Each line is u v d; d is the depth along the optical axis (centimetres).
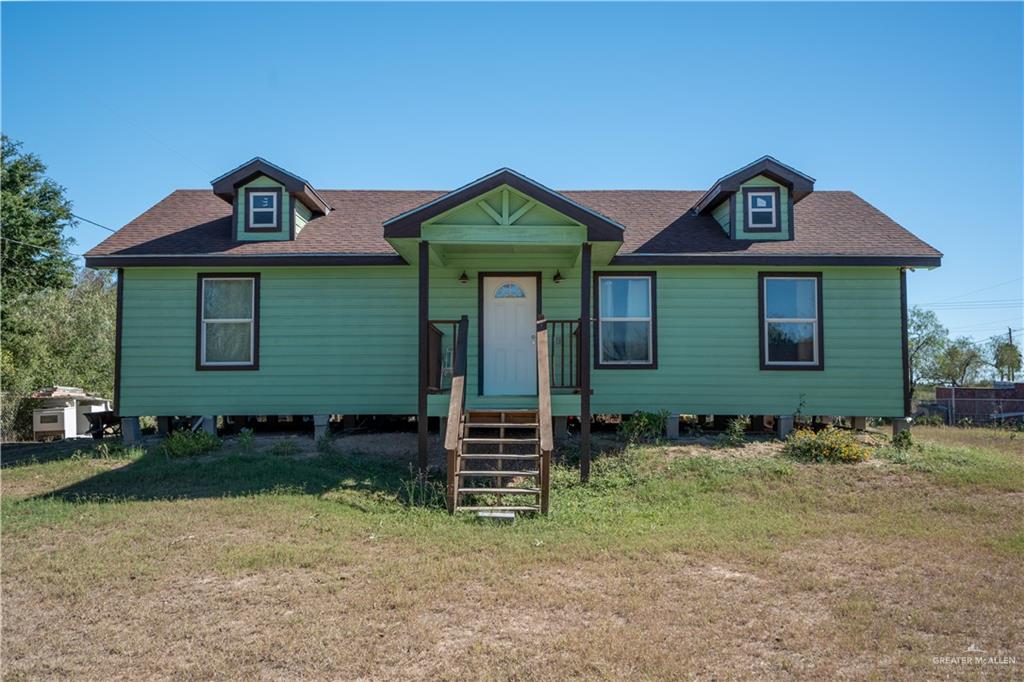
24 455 1270
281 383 1293
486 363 1287
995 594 598
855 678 462
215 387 1289
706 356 1294
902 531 790
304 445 1233
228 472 1025
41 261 2530
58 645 514
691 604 579
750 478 1001
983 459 1128
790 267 1295
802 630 530
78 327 2897
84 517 825
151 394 1285
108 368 2912
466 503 914
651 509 889
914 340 3981
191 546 723
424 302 1037
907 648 504
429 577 636
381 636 522
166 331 1291
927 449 1180
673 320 1297
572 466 1080
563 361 1210
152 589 614
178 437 1176
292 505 870
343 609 568
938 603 581
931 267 1273
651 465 1060
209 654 497
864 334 1294
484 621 547
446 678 462
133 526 791
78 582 630
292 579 636
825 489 965
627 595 598
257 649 500
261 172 1329
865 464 1074
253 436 1263
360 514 848
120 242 1314
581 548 722
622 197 1577
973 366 4681
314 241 1331
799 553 714
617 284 1309
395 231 1034
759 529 796
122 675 472
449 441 882
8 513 848
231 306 1307
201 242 1320
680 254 1269
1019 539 762
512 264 1296
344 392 1294
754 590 612
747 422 1315
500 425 1045
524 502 916
